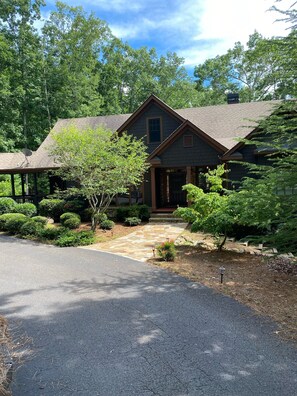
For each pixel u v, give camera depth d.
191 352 3.90
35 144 28.42
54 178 18.97
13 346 3.95
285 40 5.37
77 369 3.58
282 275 7.07
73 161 11.94
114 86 37.41
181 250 9.60
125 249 9.97
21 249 10.22
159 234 12.40
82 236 11.24
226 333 4.37
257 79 28.28
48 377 3.44
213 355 3.82
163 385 3.27
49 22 29.97
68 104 28.86
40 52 28.70
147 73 37.50
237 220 8.45
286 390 3.15
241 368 3.54
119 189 12.50
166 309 5.25
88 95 30.28
